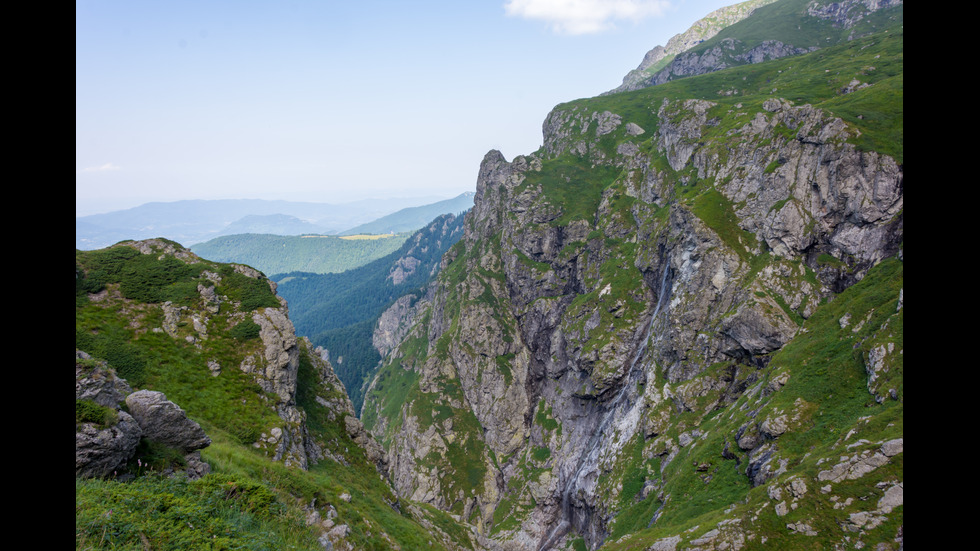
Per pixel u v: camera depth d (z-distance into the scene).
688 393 133.75
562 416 194.38
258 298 64.31
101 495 18.53
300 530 24.36
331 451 60.56
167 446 26.66
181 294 61.31
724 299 134.62
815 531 62.69
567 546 157.12
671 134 190.38
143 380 49.16
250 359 57.25
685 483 104.88
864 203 114.38
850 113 126.69
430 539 51.31
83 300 56.09
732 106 176.38
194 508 19.89
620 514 128.12
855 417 81.19
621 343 174.12
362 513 41.75
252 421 50.00
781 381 101.19
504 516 183.50
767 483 77.50
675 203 158.12
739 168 148.12
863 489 63.12
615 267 193.12
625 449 146.75
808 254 124.38
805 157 128.50
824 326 106.31
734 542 67.25
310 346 77.06
